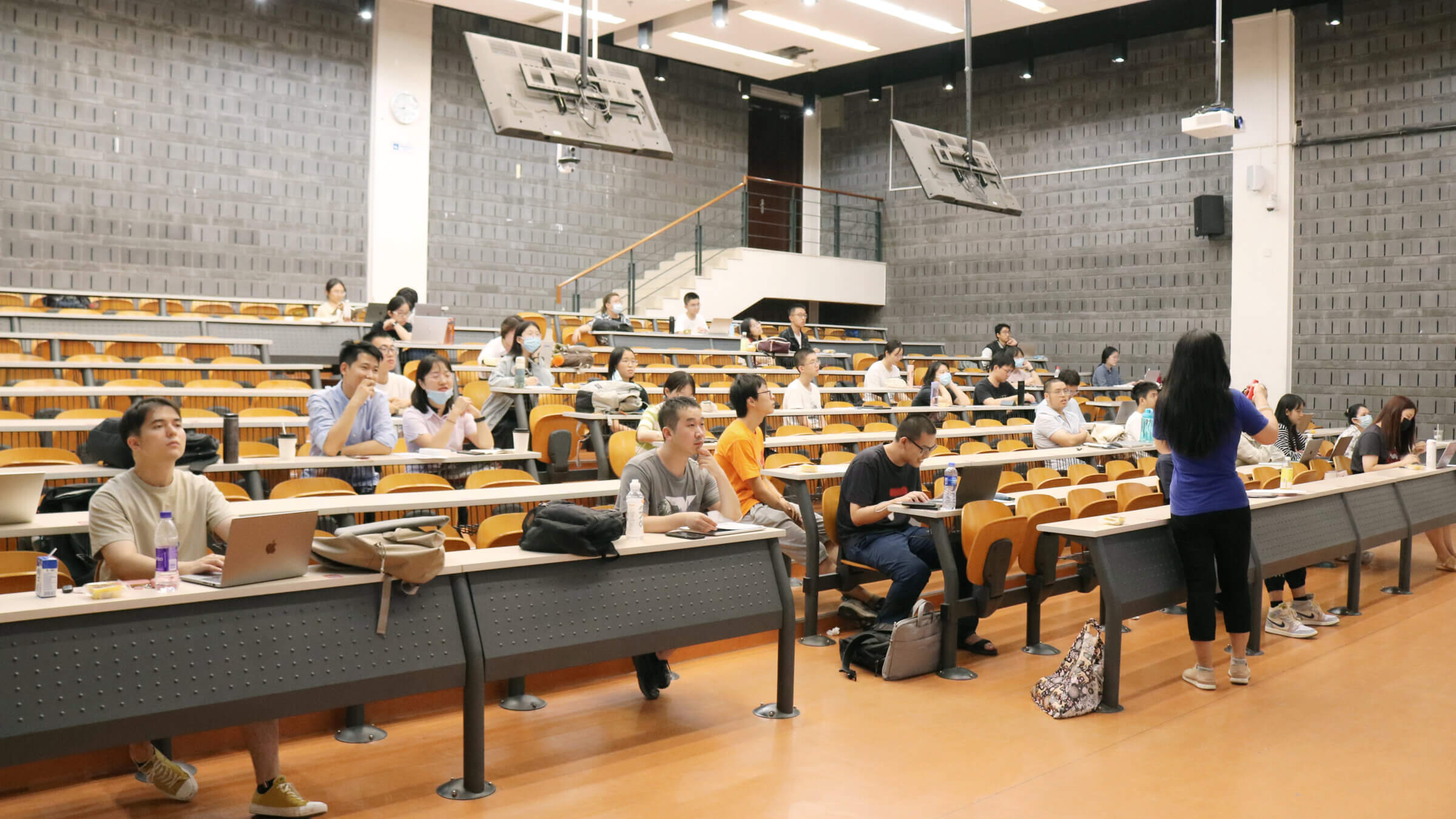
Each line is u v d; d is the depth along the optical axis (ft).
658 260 49.70
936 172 31.24
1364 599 18.94
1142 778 10.27
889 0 39.47
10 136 34.96
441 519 9.63
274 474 15.89
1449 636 16.22
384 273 41.68
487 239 44.52
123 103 36.86
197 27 38.17
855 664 14.14
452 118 43.73
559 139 24.79
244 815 9.01
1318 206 39.81
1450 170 37.19
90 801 9.25
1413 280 37.88
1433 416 37.50
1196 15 41.98
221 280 38.70
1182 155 43.73
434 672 9.14
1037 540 14.73
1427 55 37.65
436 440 17.38
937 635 13.85
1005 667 14.23
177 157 37.83
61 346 26.16
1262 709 12.57
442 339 29.45
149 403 9.40
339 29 41.09
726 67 47.65
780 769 10.32
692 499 12.82
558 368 29.01
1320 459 22.22
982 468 14.82
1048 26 43.75
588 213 47.44
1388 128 38.34
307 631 8.53
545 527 10.07
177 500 9.65
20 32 35.12
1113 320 45.65
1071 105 46.93
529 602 9.82
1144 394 24.91
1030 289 48.21
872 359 41.27
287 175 40.01
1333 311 39.50
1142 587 13.17
